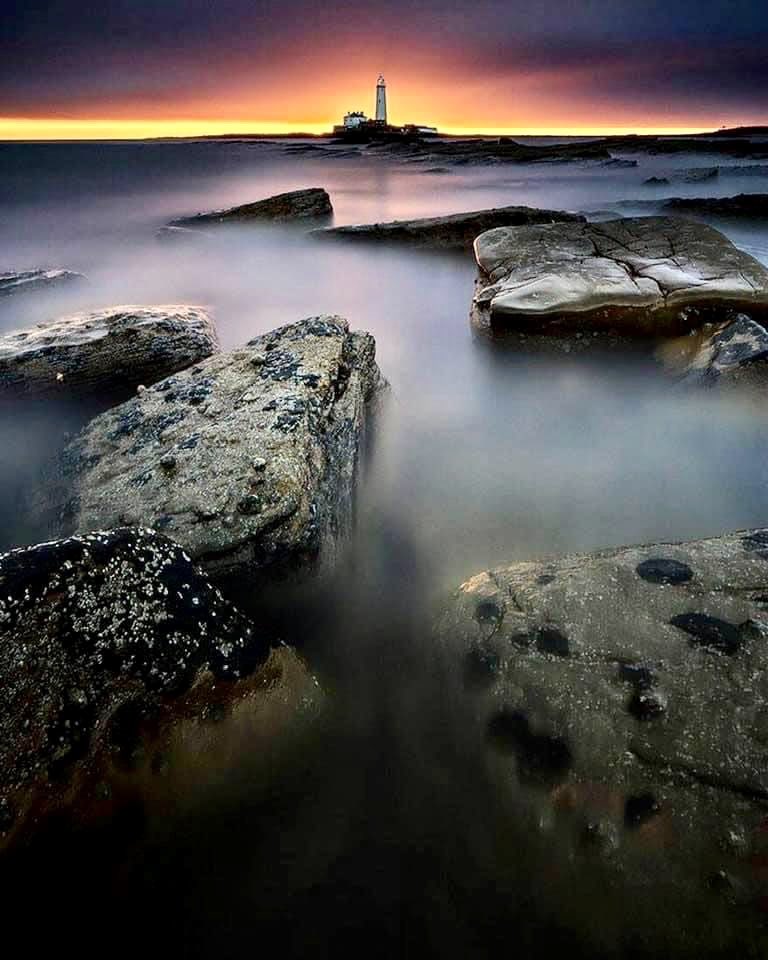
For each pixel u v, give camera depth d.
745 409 5.02
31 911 1.87
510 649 2.36
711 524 4.31
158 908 2.10
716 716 1.94
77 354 5.74
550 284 6.77
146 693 2.17
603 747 2.00
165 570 2.38
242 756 2.37
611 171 35.22
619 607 2.35
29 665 1.98
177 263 13.77
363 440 4.66
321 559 3.32
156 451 3.77
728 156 42.69
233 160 52.84
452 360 7.70
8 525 3.91
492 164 43.94
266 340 5.04
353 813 2.42
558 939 1.92
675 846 1.78
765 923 1.62
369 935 2.09
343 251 14.48
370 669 3.16
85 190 29.88
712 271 6.73
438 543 4.25
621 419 5.90
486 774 2.21
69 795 1.97
